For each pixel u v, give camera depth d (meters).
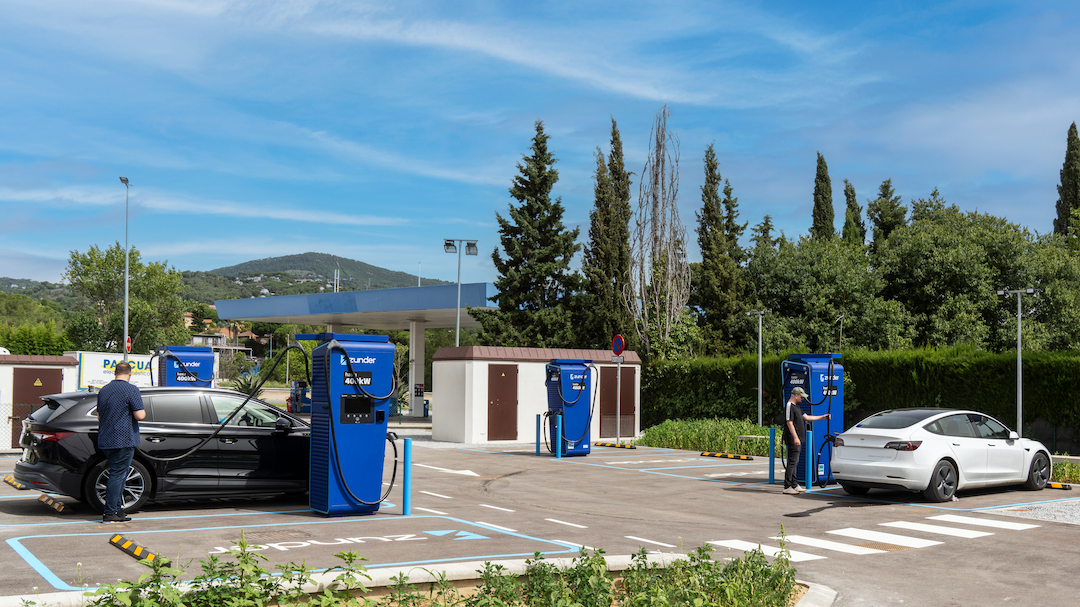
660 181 33.59
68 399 10.26
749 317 39.25
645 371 30.28
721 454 21.14
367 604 5.47
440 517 10.65
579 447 21.05
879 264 40.84
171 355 18.58
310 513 10.67
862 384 23.41
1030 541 9.78
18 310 119.56
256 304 44.91
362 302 39.88
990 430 14.20
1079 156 51.94
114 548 7.88
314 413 10.75
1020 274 36.94
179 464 10.52
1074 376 18.83
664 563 6.90
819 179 55.59
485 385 24.61
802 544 9.51
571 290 35.66
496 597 5.72
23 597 5.26
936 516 11.66
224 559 7.42
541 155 35.78
